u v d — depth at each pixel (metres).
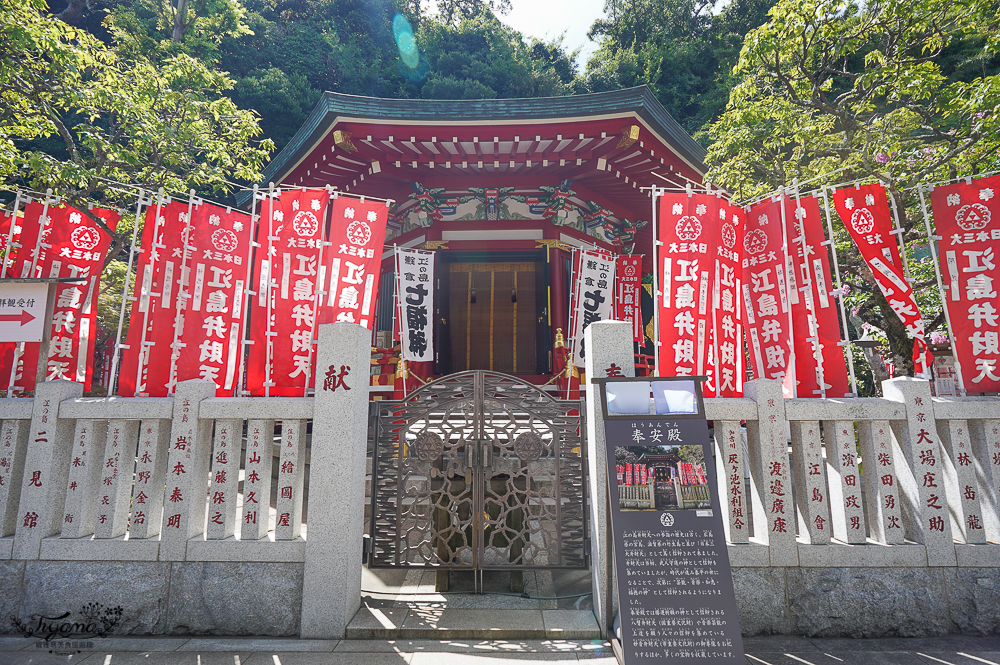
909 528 4.25
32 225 5.09
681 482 3.57
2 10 7.88
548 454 4.88
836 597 4.02
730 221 5.19
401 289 9.16
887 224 4.89
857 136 9.72
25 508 4.21
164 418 4.34
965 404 4.23
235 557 4.12
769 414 4.25
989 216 4.50
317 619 3.97
